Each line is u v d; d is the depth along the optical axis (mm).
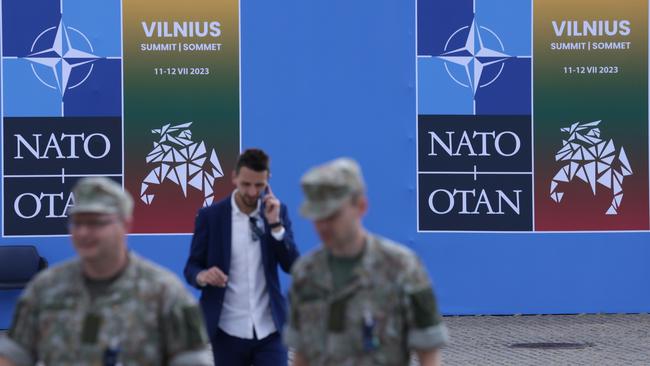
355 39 37656
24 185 36938
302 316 12039
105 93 37125
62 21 36969
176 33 37281
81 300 11117
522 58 37750
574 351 31547
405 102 37719
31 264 36562
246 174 17891
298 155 37719
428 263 37875
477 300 37969
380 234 37812
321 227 11727
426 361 11875
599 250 37938
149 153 37219
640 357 30484
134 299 11078
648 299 38062
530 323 36625
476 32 37719
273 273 18312
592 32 37844
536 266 37938
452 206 37812
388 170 37812
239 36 37500
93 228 10914
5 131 36812
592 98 37812
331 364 11805
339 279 11875
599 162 37812
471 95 37719
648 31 37875
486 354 31203
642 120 37875
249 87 37531
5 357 11305
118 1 37094
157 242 37281
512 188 37812
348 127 37719
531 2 37656
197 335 11227
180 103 37344
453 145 37719
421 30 37719
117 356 10969
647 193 37938
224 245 18156
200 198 37406
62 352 11047
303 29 37688
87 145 37094
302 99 37656
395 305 11773
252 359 18438
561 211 37844
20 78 36844
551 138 37812
